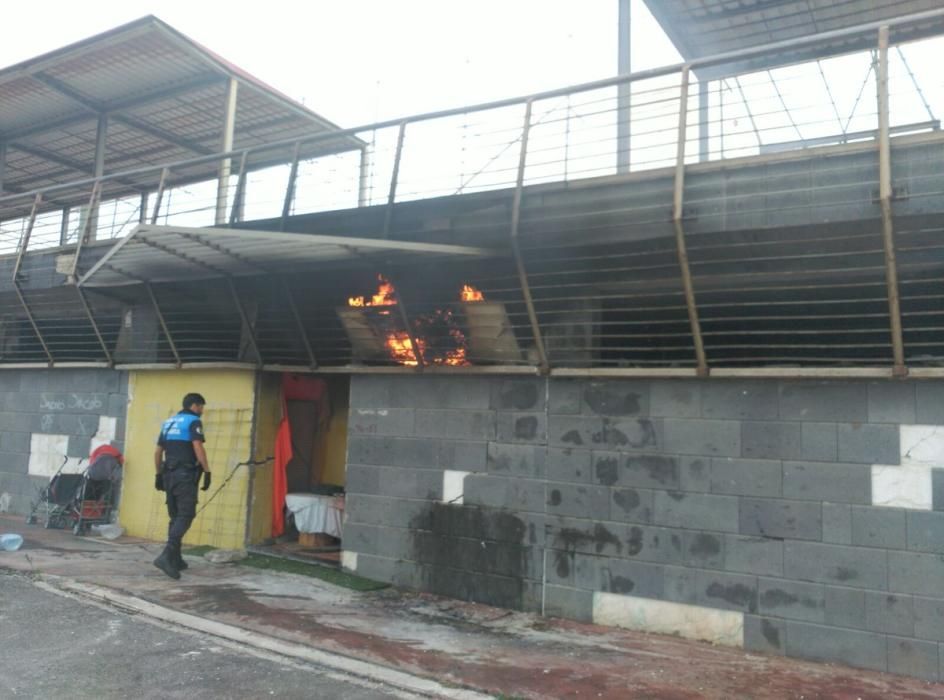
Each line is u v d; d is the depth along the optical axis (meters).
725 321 6.55
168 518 9.88
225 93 12.82
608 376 6.79
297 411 10.09
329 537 9.35
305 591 7.48
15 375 12.15
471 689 4.97
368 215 7.88
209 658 5.43
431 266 7.64
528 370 7.16
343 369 8.47
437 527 7.64
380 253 7.18
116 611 6.59
